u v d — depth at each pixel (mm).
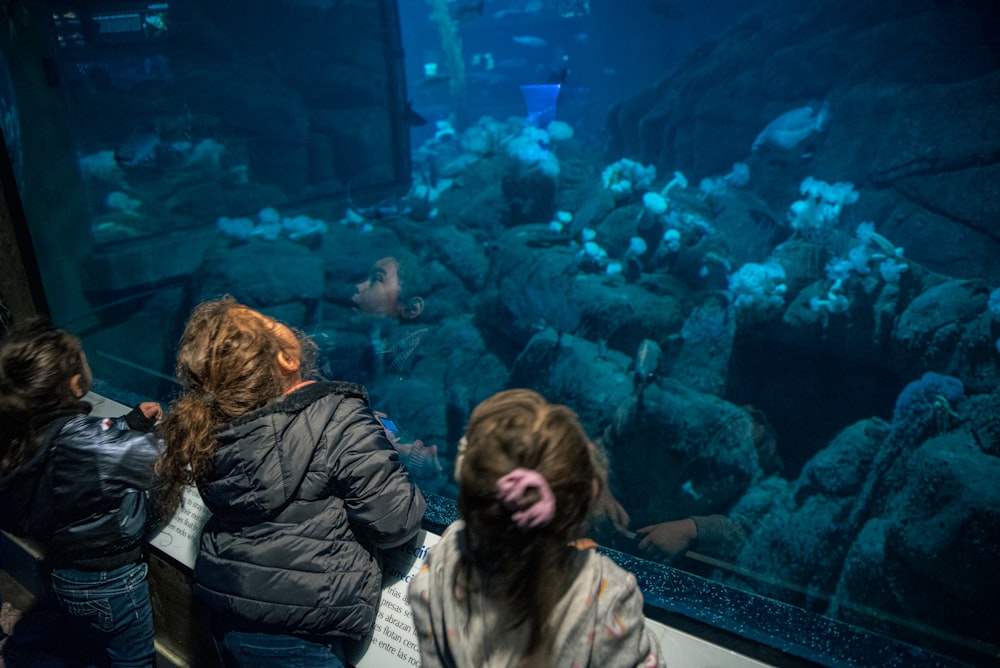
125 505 2107
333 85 13297
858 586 4469
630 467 5539
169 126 10117
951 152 8727
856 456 5395
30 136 5867
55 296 6309
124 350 6984
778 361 7051
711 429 5367
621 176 10242
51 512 2018
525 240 9328
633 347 7328
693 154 13820
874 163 9641
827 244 7699
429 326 8633
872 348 6570
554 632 1014
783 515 5203
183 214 10078
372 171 13797
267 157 12641
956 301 6172
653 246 8602
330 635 1602
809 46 11586
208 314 1606
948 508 4250
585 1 29281
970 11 9422
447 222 10969
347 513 1562
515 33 32719
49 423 1984
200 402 1512
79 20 8453
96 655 2619
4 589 3480
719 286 7879
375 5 13352
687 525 3186
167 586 2529
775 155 10773
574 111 27656
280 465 1475
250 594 1516
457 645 1071
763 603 1604
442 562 1149
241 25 12391
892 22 10328
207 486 1542
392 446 1592
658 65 26844
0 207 3348
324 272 9578
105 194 8633
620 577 1071
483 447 1010
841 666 1404
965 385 5922
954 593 4023
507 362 8195
